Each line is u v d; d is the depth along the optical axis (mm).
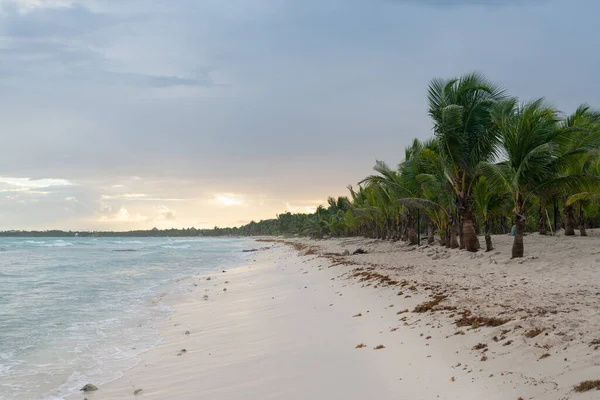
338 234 96125
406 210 41844
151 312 16469
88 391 8281
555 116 20031
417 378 6703
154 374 9055
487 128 23344
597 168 24484
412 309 11031
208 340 11523
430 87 25094
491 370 6312
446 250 28125
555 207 31859
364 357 8141
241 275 29203
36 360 10414
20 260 48656
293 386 7254
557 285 12672
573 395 4961
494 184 21312
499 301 10469
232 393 7344
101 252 70438
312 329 11016
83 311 16766
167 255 61688
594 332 6754
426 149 26781
